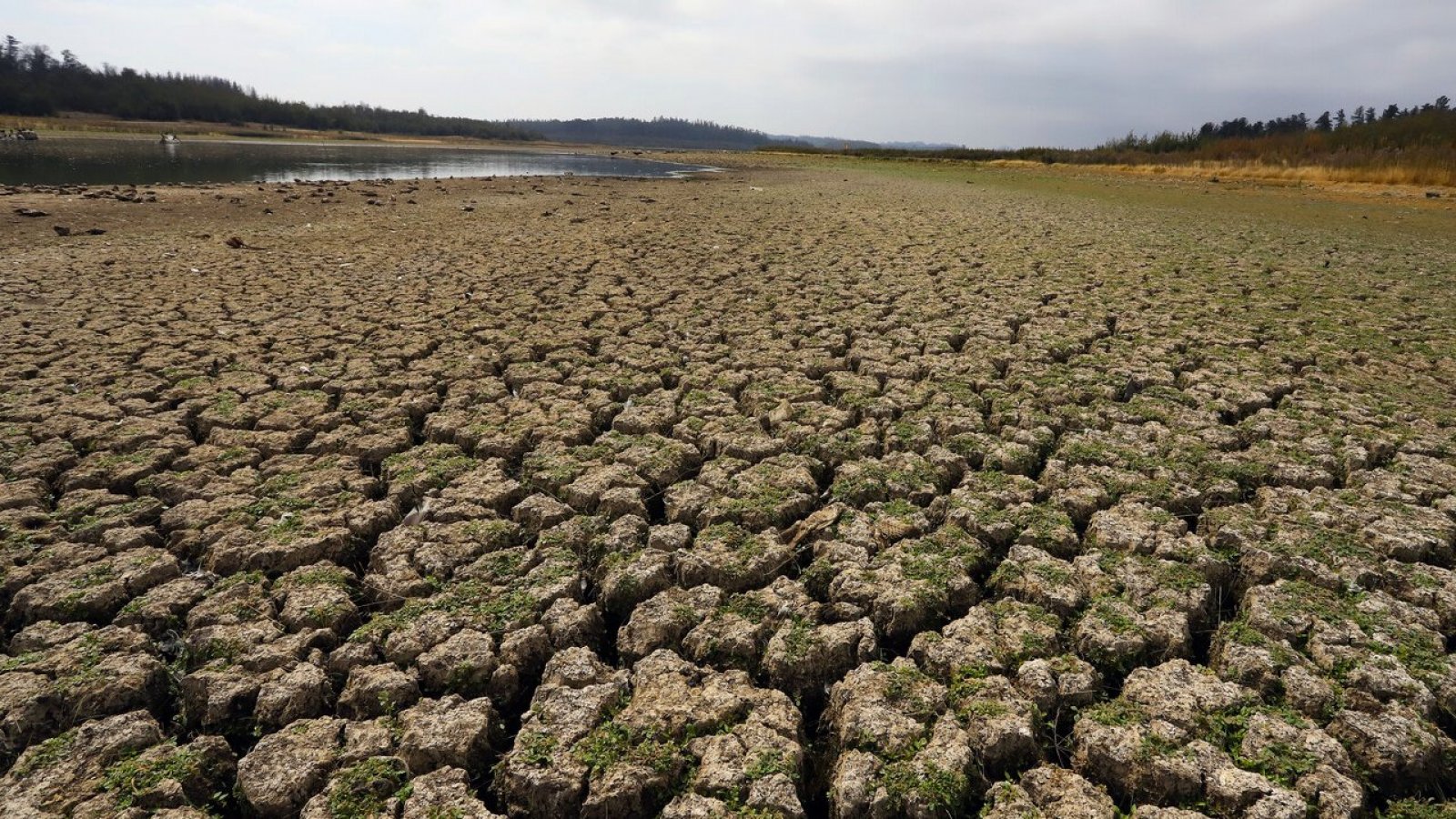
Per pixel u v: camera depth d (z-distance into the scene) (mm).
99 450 5219
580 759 2842
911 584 3824
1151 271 11516
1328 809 2625
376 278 10336
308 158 47750
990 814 2607
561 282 10312
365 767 2812
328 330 7855
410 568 4031
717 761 2816
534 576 3945
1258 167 32406
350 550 4309
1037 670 3236
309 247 12680
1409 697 3090
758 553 4141
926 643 3443
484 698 3168
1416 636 3434
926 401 6234
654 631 3582
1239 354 7465
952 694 3160
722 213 19000
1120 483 4859
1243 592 3980
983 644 3416
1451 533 4242
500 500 4754
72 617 3654
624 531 4391
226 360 6953
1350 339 8016
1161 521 4414
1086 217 19109
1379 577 3877
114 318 8055
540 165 52375
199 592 3809
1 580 3838
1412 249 14055
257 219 15836
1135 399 6273
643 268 11445
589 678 3293
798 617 3646
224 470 5004
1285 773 2756
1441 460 5148
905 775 2746
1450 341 7953
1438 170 25453
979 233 15664
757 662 3463
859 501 4789
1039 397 6398
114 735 2934
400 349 7402
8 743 2992
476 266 11328
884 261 12172
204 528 4371
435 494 4793
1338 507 4531
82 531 4262
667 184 30094
